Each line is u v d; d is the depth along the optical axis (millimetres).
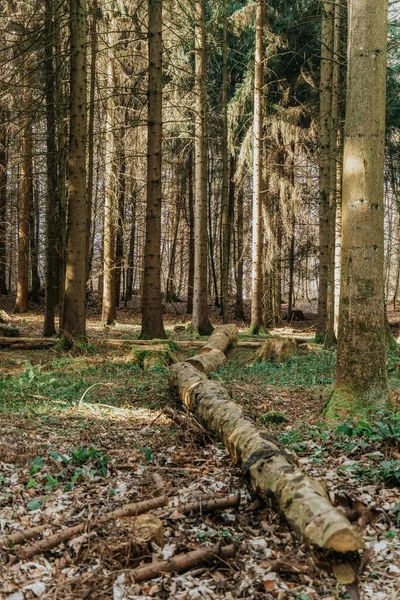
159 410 8039
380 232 6910
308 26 19719
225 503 4336
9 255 32156
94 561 3543
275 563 3520
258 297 18078
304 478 3828
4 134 17766
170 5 17562
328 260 15461
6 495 4523
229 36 22484
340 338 7113
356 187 6852
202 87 16906
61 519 4141
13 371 10938
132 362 11570
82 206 12977
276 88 21938
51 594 3195
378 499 4441
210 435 6262
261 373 11211
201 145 16953
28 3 14930
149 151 14164
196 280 17344
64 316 13102
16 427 6812
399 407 7500
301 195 21781
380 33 6711
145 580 3391
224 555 3596
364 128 6766
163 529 3949
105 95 19203
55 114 13945
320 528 3176
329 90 15141
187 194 32344
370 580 3426
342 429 5949
